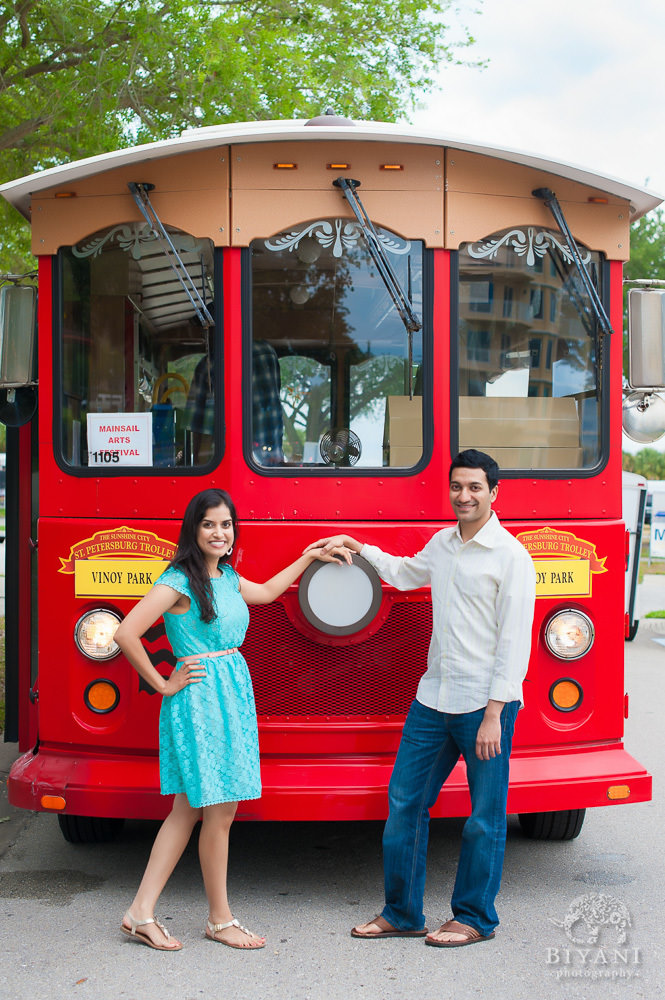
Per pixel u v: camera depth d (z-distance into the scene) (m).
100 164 4.22
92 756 4.34
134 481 4.32
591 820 5.46
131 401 4.35
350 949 3.75
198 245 4.23
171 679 3.64
